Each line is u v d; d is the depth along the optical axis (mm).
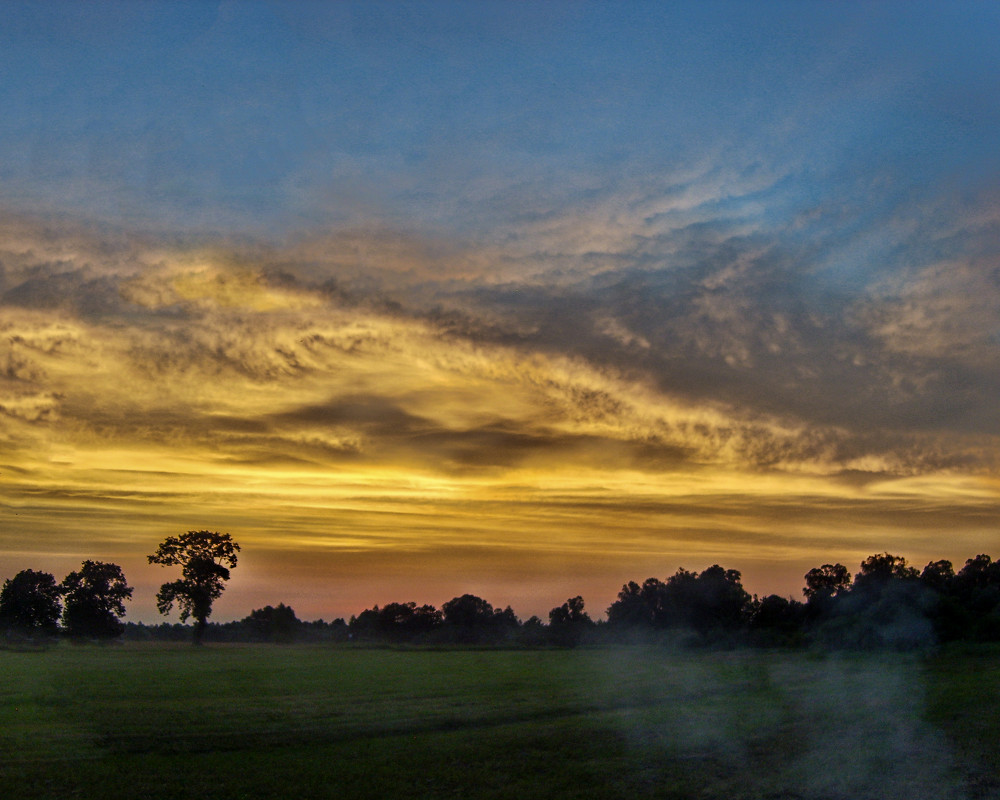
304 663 83562
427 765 29016
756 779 26312
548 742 32656
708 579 125438
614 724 36781
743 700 44562
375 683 57781
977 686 45719
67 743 32188
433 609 182875
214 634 172500
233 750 31609
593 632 132625
